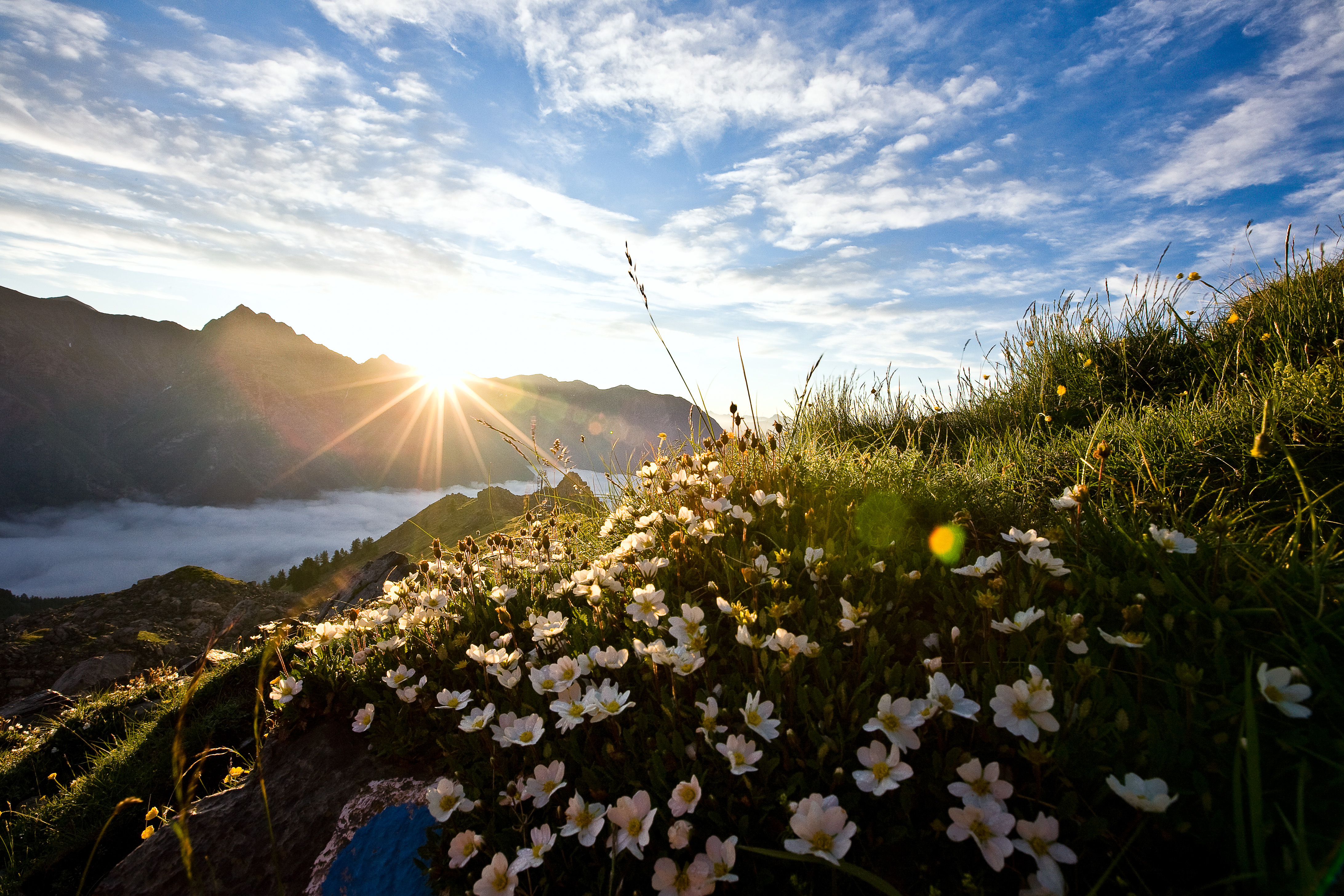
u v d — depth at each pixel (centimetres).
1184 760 158
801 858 148
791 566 275
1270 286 564
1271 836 145
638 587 293
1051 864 137
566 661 219
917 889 160
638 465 436
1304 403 340
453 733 256
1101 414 532
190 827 260
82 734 690
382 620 323
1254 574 212
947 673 210
